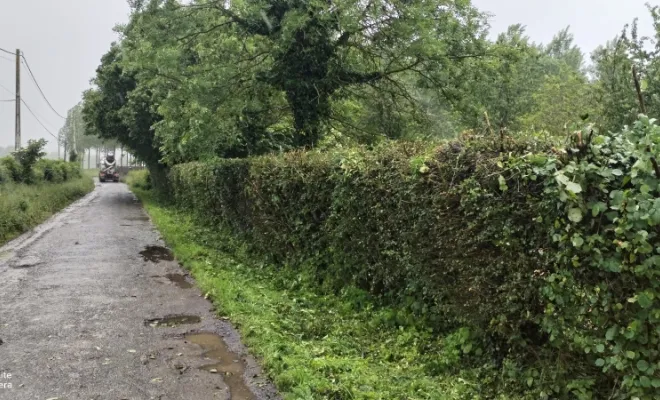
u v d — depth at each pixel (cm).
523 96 2142
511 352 418
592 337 336
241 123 1370
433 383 435
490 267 416
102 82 2761
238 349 535
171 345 546
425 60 1181
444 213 455
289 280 815
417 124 1430
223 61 1225
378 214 576
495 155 411
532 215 374
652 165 294
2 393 425
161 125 1429
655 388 305
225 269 916
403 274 572
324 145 1269
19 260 1038
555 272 357
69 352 521
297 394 409
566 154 346
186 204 1925
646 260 297
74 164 4834
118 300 727
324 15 1073
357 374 447
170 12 1180
